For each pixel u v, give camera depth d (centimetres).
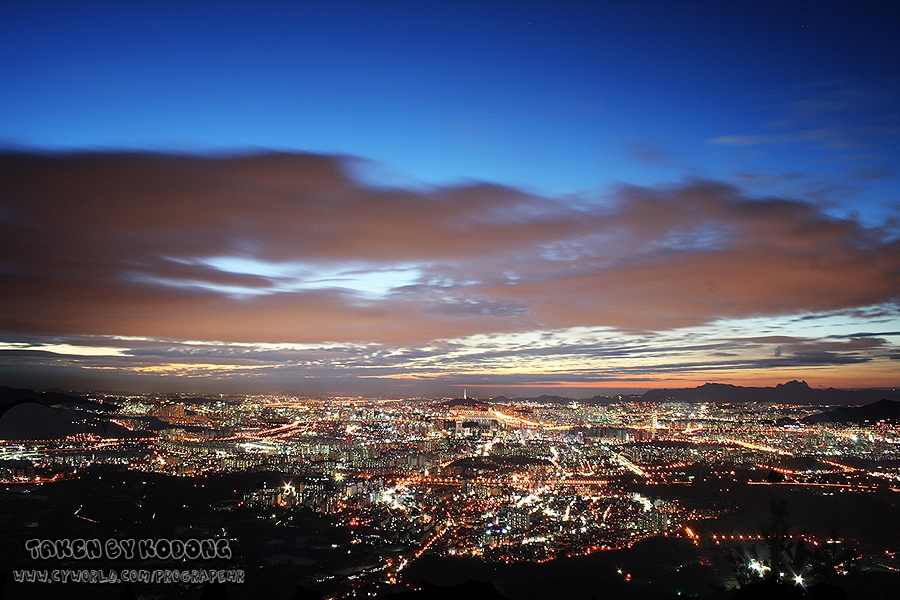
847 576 1477
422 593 1047
